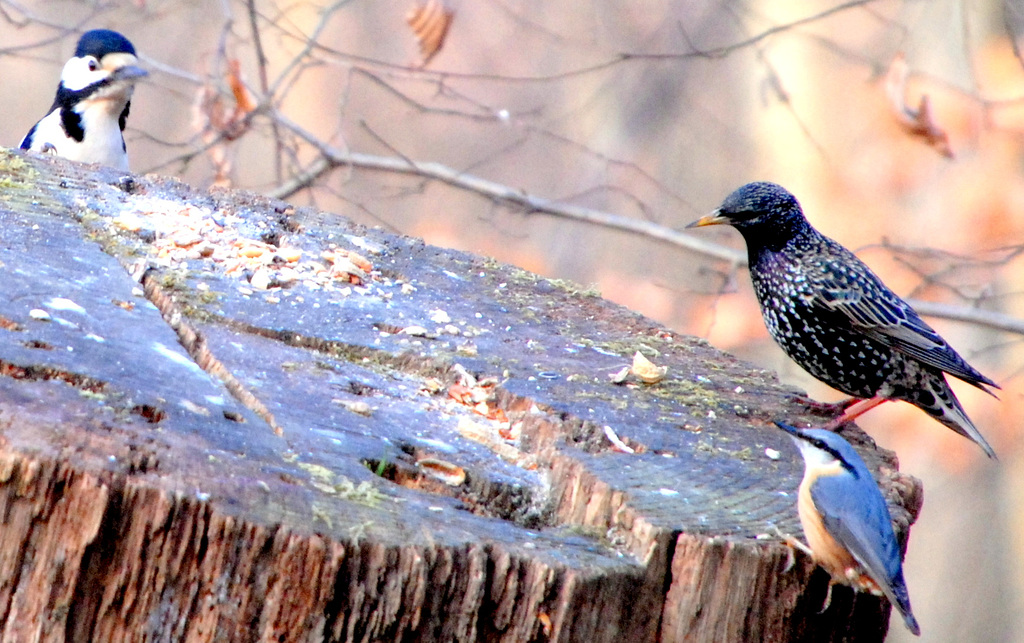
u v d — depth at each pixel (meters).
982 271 20.56
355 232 10.56
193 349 7.20
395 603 5.29
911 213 21.59
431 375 7.74
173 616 5.20
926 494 22.41
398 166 19.02
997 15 20.28
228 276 8.42
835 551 6.11
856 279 10.62
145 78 13.13
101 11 19.03
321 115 28.56
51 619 5.16
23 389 5.71
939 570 22.77
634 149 27.23
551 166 27.77
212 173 18.77
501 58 28.56
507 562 5.53
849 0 22.97
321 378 7.09
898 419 22.41
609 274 25.42
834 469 6.34
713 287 22.38
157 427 5.70
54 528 5.12
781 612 6.18
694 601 5.95
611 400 7.79
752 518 6.35
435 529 5.54
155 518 5.12
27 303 6.79
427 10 18.16
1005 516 22.41
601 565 5.72
